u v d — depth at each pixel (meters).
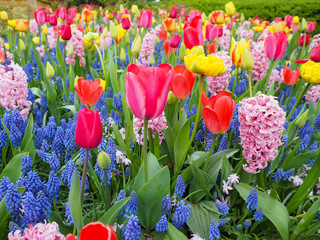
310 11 13.83
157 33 6.10
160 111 1.60
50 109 3.39
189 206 1.87
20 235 1.53
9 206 1.58
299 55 5.86
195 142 3.00
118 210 1.65
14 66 2.80
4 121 2.48
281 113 1.87
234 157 2.77
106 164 1.78
